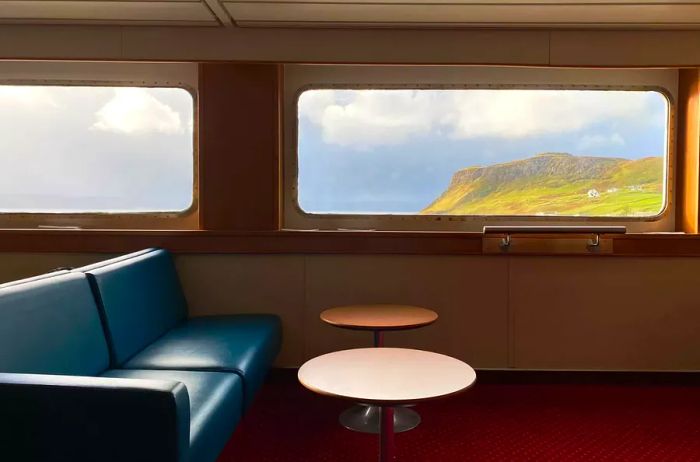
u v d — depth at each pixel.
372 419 3.05
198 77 3.72
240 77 3.66
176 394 1.59
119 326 2.63
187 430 1.66
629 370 3.75
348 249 3.70
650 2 3.09
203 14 3.34
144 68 3.81
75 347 2.25
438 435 2.87
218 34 3.57
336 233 3.69
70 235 3.63
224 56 3.57
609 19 3.38
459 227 3.91
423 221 3.91
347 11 3.27
